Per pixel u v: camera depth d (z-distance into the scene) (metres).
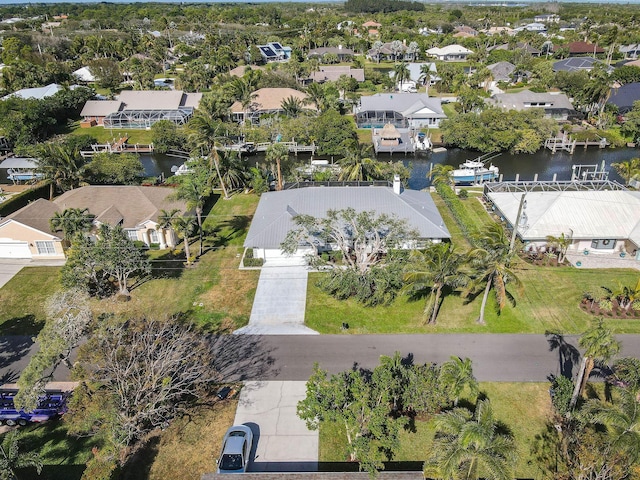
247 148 88.38
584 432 27.98
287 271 48.94
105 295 45.41
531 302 43.75
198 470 28.53
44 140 93.00
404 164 83.62
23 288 47.00
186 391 30.08
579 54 169.50
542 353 37.62
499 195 60.47
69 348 31.56
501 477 22.17
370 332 40.25
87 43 163.75
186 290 46.28
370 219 43.28
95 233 52.41
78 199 56.25
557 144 89.25
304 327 40.97
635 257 50.53
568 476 27.16
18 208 60.62
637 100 94.88
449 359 36.97
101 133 100.31
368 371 35.88
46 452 29.84
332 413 26.50
